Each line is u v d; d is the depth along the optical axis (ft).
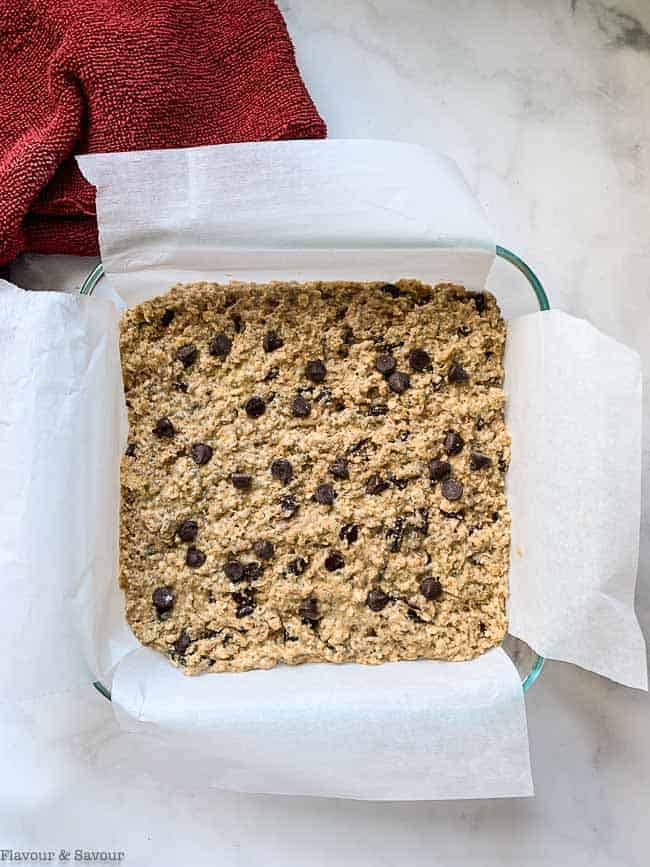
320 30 1.49
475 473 1.35
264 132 1.37
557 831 1.42
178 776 1.26
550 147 1.50
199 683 1.28
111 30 1.34
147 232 1.26
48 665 1.19
